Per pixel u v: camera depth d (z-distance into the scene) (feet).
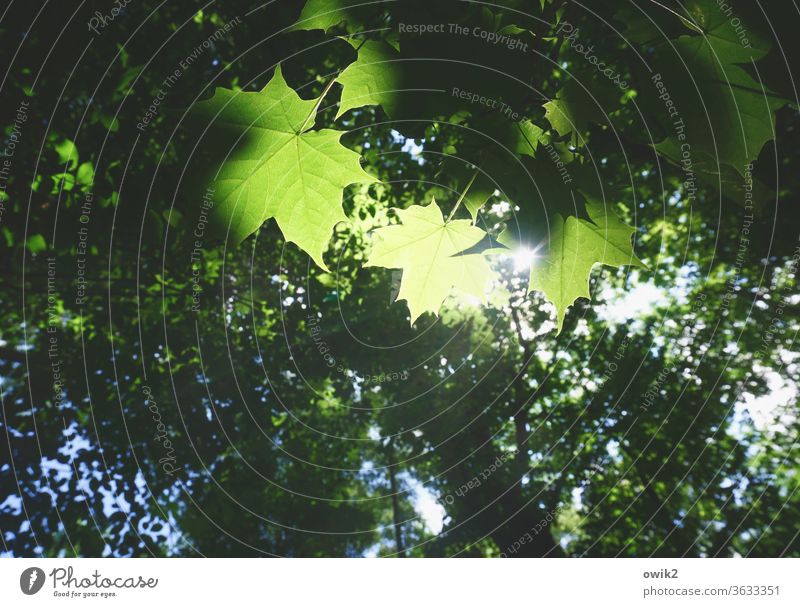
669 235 39.37
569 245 6.27
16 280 27.20
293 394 36.96
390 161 29.58
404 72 4.90
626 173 31.63
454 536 47.37
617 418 39.17
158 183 21.97
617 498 40.40
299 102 5.22
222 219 5.53
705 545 38.99
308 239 5.75
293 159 5.43
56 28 19.45
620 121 6.38
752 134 5.65
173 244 27.58
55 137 21.20
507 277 32.94
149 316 30.91
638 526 39.63
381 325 38.29
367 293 35.81
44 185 21.66
